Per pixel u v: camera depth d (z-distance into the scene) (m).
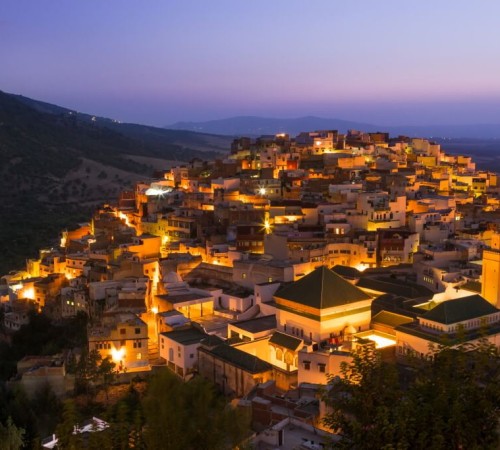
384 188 184.75
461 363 37.12
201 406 43.19
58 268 161.62
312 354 82.44
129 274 135.88
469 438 33.25
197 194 190.88
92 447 40.31
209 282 134.62
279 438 63.44
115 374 100.75
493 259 100.69
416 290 114.44
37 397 99.00
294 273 122.12
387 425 34.19
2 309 156.25
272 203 169.50
